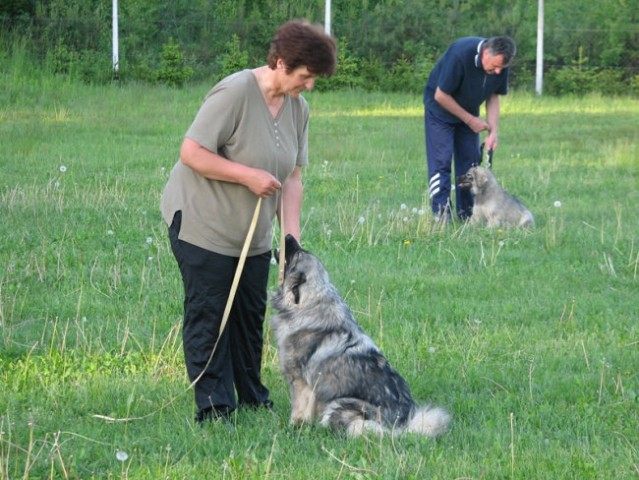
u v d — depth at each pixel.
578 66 46.25
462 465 7.10
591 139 28.59
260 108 7.39
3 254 13.35
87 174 20.41
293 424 7.84
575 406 8.48
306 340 7.66
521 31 47.81
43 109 32.12
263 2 50.06
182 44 46.34
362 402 7.56
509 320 11.20
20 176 19.73
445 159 16.20
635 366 9.66
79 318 10.87
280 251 7.84
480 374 9.33
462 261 13.97
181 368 9.34
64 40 44.28
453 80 15.61
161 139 26.44
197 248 7.52
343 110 36.28
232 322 8.03
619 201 18.77
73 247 13.87
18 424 7.84
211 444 7.48
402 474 6.94
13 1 44.62
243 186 7.44
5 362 9.38
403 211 16.70
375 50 47.00
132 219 15.79
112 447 7.47
